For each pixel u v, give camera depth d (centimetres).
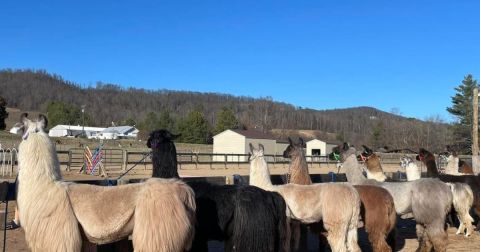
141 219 485
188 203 506
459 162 1608
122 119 13675
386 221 853
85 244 525
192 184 639
